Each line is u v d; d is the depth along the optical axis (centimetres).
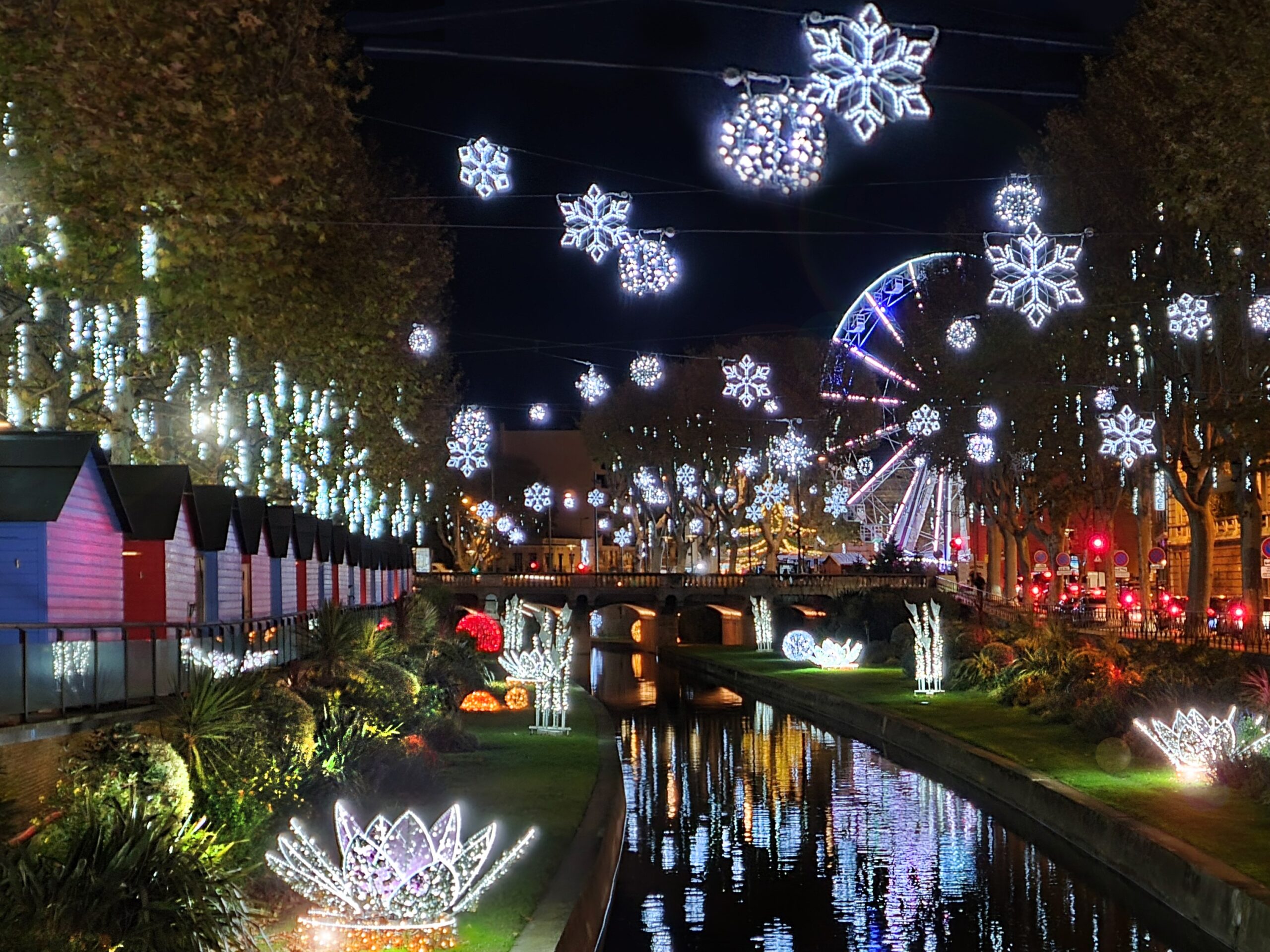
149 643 1952
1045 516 8781
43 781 1598
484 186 1473
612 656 9800
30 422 2669
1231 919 1834
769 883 2445
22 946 1106
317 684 2841
